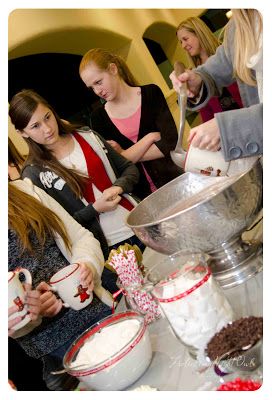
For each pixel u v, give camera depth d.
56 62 2.23
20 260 1.20
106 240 1.81
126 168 1.91
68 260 1.30
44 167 1.75
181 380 0.71
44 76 2.23
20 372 1.35
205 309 0.70
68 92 2.22
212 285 0.72
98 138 1.86
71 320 1.20
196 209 0.82
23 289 0.93
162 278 0.76
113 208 1.80
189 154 1.00
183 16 2.53
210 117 1.84
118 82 2.08
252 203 0.85
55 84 2.22
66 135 1.79
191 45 2.10
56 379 1.01
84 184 1.79
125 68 2.12
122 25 2.41
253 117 0.91
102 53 2.04
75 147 1.79
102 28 2.30
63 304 1.05
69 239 1.31
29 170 1.74
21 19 2.03
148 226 0.87
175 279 0.72
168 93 2.40
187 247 0.88
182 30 2.09
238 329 0.68
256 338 0.65
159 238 0.88
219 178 1.05
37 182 1.74
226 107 1.81
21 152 1.92
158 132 2.13
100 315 1.24
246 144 0.93
